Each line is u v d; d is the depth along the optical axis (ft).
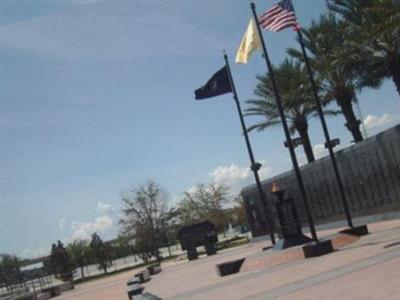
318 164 124.16
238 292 53.72
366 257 55.11
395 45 102.27
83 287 151.33
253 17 75.51
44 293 139.03
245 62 78.74
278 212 79.20
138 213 214.48
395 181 99.14
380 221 104.63
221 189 245.24
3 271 261.44
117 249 268.82
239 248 150.41
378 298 34.30
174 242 273.54
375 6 93.61
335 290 40.70
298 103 134.41
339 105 125.70
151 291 78.95
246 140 91.97
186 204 244.01
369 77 114.11
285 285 49.96
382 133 99.09
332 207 122.11
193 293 62.64
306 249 69.10
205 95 90.48
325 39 119.44
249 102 140.67
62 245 215.10
